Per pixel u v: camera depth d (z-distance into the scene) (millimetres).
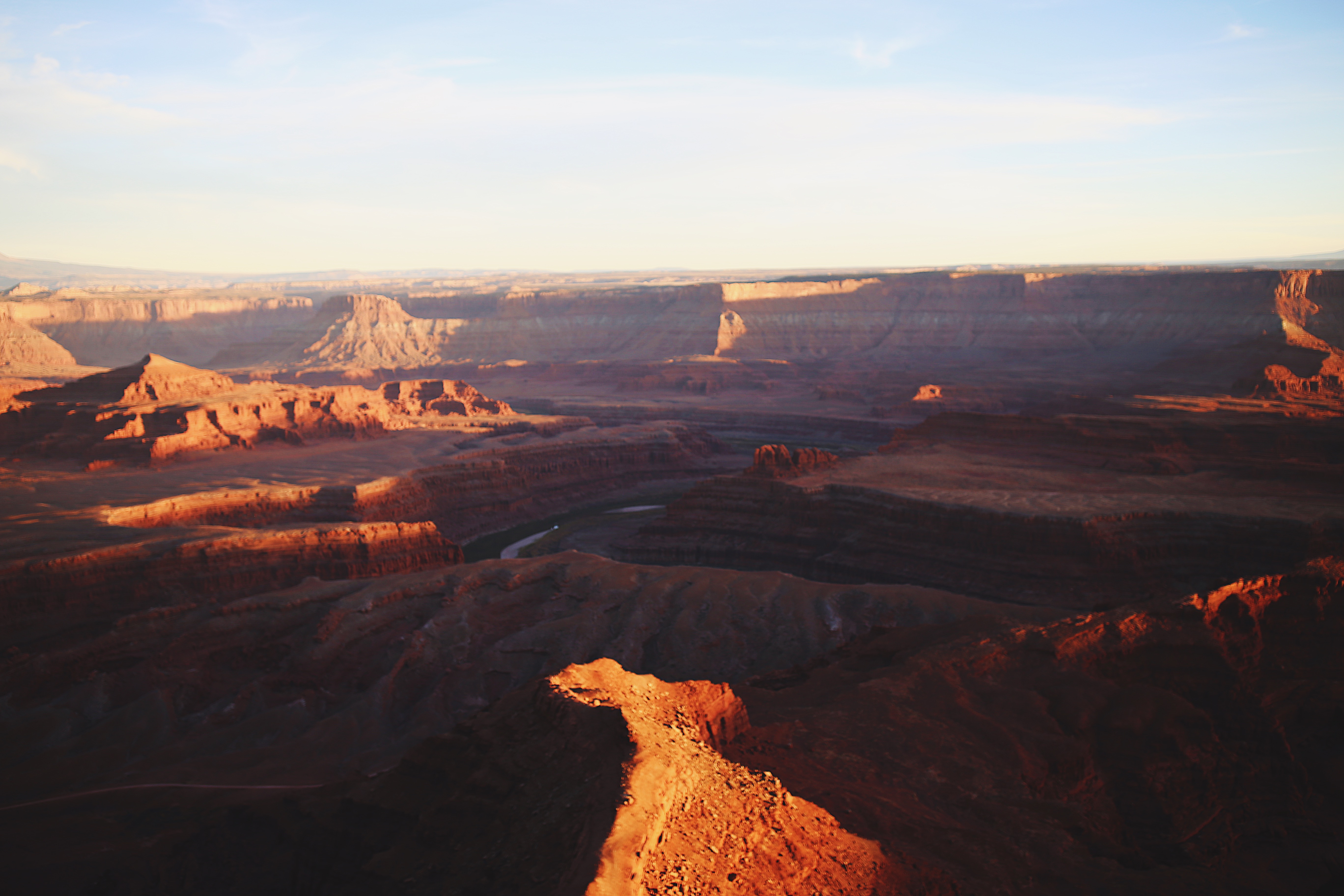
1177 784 47500
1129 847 41938
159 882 48000
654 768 30156
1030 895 32844
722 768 32781
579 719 34938
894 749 44344
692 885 26375
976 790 41219
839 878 29344
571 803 30516
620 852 26172
